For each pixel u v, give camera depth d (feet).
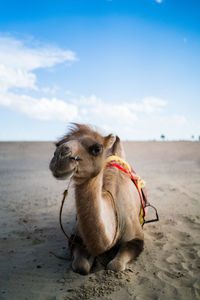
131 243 14.03
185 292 11.07
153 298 10.68
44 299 10.71
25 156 94.43
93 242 11.68
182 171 52.54
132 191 16.05
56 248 15.98
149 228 19.16
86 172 11.12
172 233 18.06
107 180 15.02
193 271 12.78
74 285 11.68
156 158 90.84
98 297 10.73
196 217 21.58
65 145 10.82
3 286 11.74
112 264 12.69
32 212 24.31
